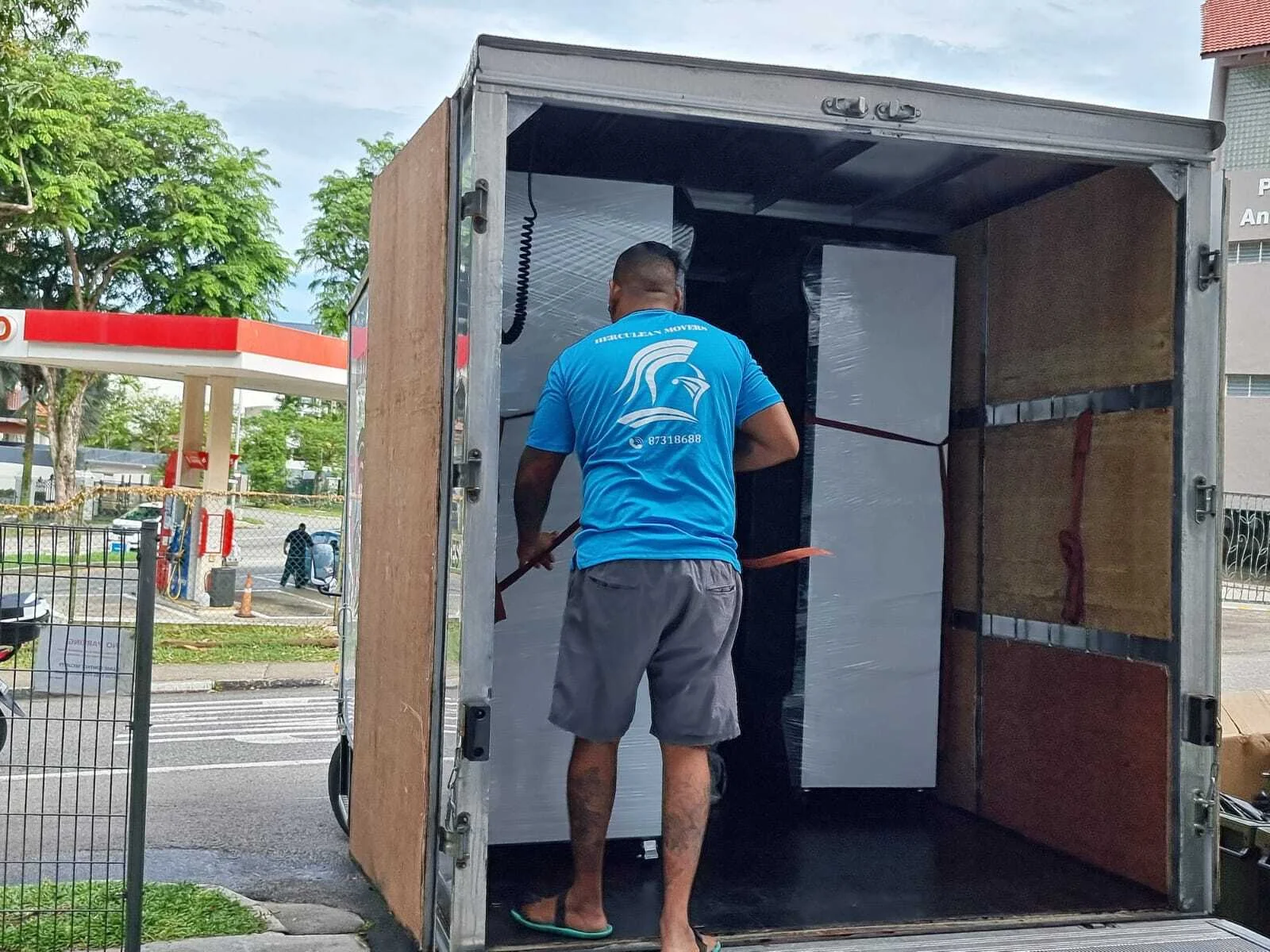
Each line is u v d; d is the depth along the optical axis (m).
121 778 5.90
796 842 3.75
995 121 2.87
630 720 2.68
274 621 12.80
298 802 5.68
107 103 25.08
